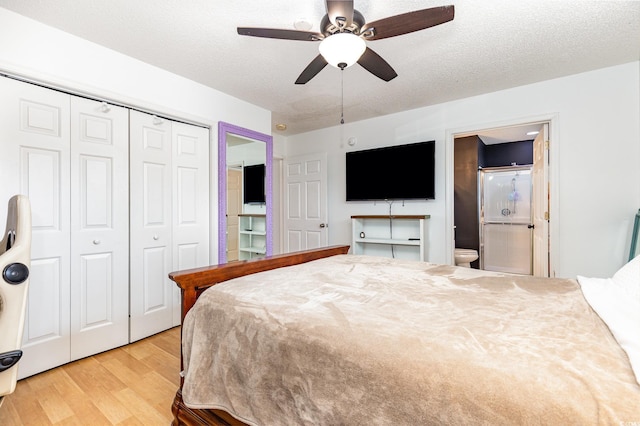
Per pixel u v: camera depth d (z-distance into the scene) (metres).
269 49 2.29
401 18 1.46
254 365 1.06
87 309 2.19
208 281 1.51
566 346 0.82
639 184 2.51
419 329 0.95
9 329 1.04
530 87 2.92
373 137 3.95
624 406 0.58
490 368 0.73
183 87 2.76
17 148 1.88
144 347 2.36
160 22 1.96
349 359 0.86
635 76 2.50
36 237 1.95
